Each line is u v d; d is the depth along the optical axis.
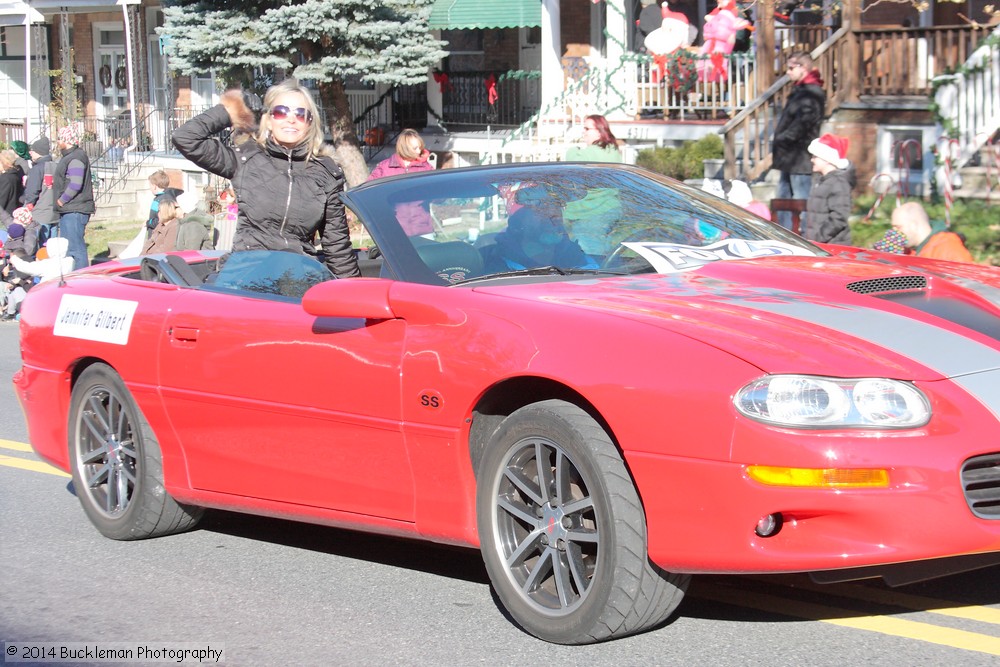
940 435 3.95
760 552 3.99
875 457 3.88
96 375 6.29
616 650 4.48
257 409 5.43
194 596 5.42
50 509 7.05
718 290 4.82
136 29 32.09
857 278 4.98
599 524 4.30
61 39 32.72
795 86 13.52
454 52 26.62
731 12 17.92
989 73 14.38
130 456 6.25
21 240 17.19
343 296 4.91
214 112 6.25
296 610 5.16
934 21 18.94
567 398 4.48
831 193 10.02
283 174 6.12
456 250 5.27
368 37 21.64
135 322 6.05
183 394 5.77
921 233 9.11
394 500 5.02
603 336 4.35
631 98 20.06
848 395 3.96
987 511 4.02
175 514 6.20
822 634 4.59
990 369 4.22
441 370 4.71
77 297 6.50
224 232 15.31
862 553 3.89
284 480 5.44
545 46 22.30
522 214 5.51
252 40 21.55
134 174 28.59
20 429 9.53
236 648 4.77
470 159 25.08
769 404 3.96
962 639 4.50
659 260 5.24
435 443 4.77
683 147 17.38
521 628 4.77
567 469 4.45
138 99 32.56
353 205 5.42
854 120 15.66
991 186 14.21
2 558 6.12
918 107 15.09
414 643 4.71
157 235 14.87
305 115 6.11
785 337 4.23
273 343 5.36
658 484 4.13
